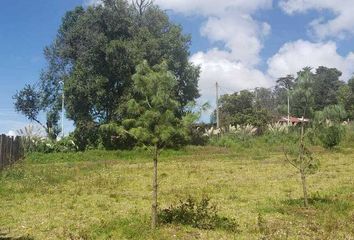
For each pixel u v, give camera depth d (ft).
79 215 47.98
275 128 175.52
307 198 54.19
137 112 40.11
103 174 89.35
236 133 179.73
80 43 173.88
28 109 199.62
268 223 41.34
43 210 51.39
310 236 36.47
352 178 75.61
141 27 173.47
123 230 38.86
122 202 56.34
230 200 56.34
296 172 85.10
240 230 39.29
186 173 88.12
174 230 38.52
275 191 63.21
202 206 43.70
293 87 53.83
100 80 159.94
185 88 179.01
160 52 166.09
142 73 40.65
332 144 127.65
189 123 39.91
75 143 159.63
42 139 154.61
